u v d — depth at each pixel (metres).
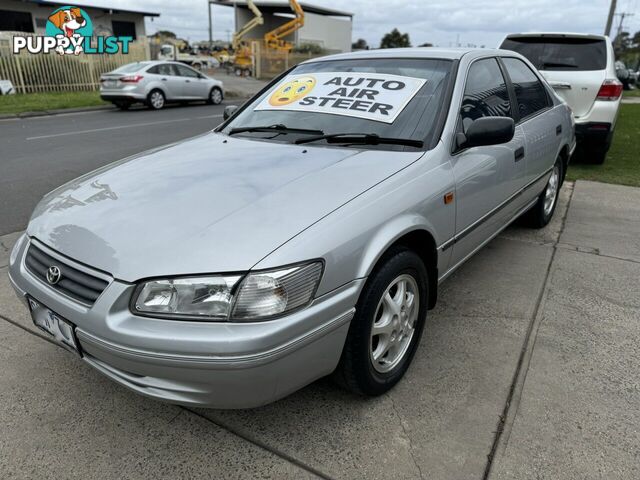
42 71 18.20
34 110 13.68
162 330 1.80
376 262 2.14
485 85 3.30
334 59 3.51
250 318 1.79
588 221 5.01
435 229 2.54
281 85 3.47
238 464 2.07
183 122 12.15
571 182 6.47
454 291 3.53
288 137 2.92
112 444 2.18
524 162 3.63
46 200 2.60
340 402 2.42
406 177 2.41
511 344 2.89
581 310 3.26
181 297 1.81
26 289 2.21
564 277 3.74
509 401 2.41
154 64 15.23
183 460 2.10
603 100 6.61
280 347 1.82
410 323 2.56
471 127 2.71
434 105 2.84
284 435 2.22
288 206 2.09
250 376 1.80
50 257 2.14
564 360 2.73
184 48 61.47
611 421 2.27
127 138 9.61
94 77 19.61
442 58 3.15
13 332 3.02
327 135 2.83
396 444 2.16
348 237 2.03
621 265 3.95
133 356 1.83
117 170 2.71
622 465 2.04
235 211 2.06
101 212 2.19
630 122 12.48
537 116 4.00
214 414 2.36
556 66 6.84
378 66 3.24
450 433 2.21
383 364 2.44
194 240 1.92
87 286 1.96
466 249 3.06
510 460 2.06
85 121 12.32
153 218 2.07
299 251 1.88
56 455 2.12
